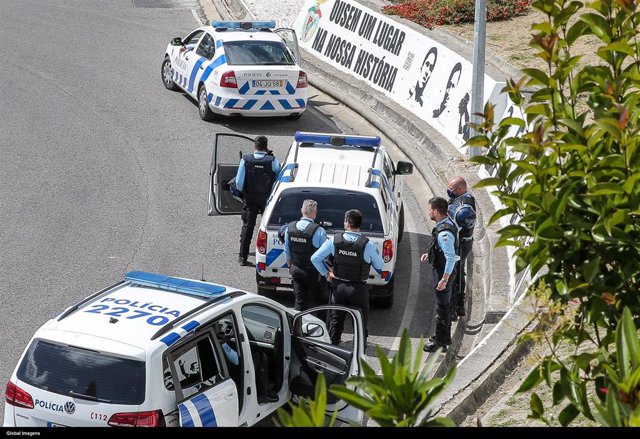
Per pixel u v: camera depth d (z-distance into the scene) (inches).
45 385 572.7
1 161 1309.1
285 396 687.1
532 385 432.8
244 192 997.2
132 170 1299.2
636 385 331.9
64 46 1919.3
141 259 1032.8
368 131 1503.4
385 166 1017.5
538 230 398.0
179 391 574.6
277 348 683.4
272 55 1486.2
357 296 807.1
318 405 319.0
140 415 555.8
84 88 1658.5
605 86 448.1
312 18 1898.4
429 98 1448.1
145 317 599.8
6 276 971.9
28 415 577.6
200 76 1508.4
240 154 1032.2
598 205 404.2
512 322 791.7
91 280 973.2
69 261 1016.9
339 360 673.6
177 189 1241.4
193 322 595.2
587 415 405.4
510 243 447.8
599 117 450.0
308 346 686.5
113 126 1473.9
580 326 442.3
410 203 1240.2
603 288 411.2
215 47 1494.8
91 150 1369.3
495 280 949.8
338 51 1766.7
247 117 1547.7
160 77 1743.4
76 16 2166.6
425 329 909.2
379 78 1612.9
